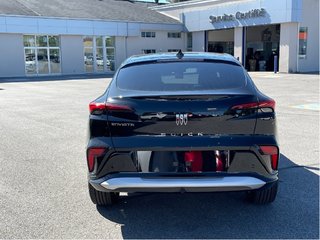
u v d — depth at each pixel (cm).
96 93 1781
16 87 2184
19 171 584
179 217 417
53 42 3312
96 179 385
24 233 380
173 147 367
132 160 373
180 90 391
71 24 3303
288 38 2970
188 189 368
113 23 3522
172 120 368
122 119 375
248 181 369
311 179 528
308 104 1284
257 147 373
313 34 3073
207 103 369
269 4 3008
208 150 369
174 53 492
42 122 1016
